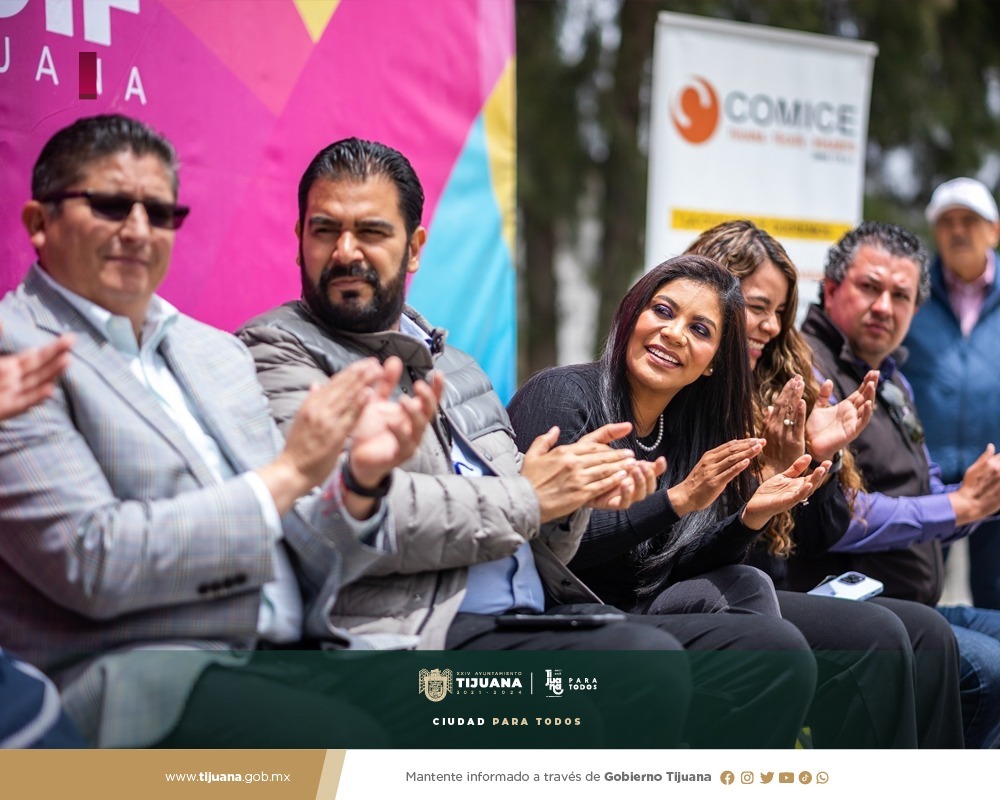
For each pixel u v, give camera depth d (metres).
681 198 4.84
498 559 2.47
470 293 3.81
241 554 2.04
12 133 2.72
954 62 9.80
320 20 3.33
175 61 3.01
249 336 2.55
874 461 3.75
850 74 5.20
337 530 2.19
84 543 1.97
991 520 4.41
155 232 2.17
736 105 4.93
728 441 3.04
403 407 2.09
